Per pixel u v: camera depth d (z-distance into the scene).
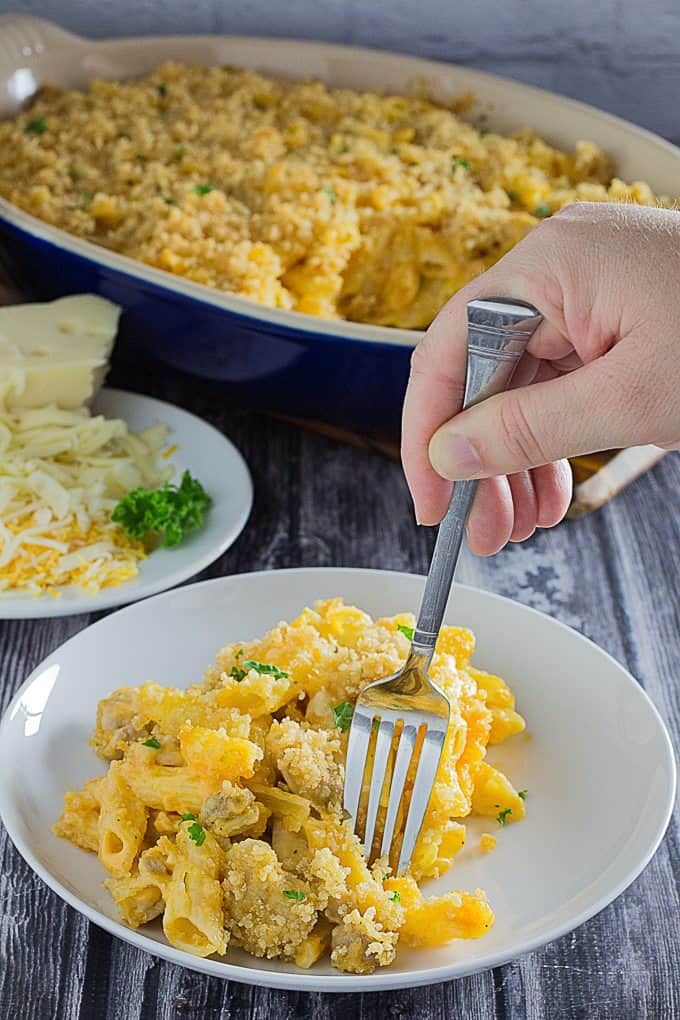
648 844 0.67
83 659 0.74
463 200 0.94
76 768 0.70
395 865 0.67
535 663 0.76
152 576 0.81
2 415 0.88
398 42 1.16
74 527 0.84
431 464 0.65
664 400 0.61
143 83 1.08
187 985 0.65
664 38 1.13
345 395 0.90
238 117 1.03
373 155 0.98
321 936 0.64
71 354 0.89
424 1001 0.65
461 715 0.70
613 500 0.92
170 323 0.90
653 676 0.80
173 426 0.91
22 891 0.68
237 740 0.65
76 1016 0.64
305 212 0.92
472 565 0.86
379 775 0.67
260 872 0.63
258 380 0.91
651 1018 0.65
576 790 0.71
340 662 0.70
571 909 0.65
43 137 1.00
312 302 0.93
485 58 1.16
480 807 0.70
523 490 0.72
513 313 0.61
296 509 0.89
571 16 1.13
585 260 0.62
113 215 0.94
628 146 1.03
